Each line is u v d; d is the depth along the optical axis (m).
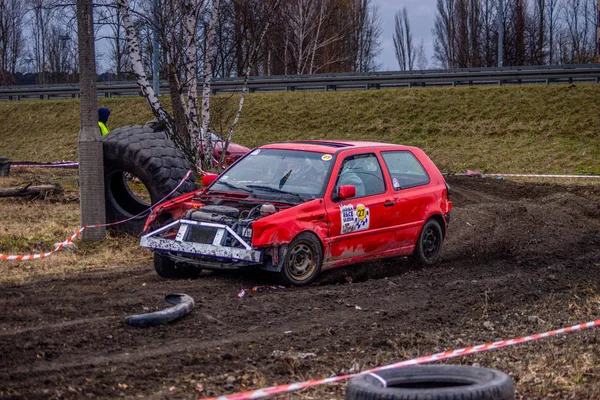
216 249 10.97
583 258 14.84
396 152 13.34
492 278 12.65
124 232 15.73
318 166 12.14
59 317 9.13
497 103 42.00
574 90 41.66
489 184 27.52
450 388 5.96
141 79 22.20
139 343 8.34
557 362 8.30
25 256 12.97
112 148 15.73
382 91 45.69
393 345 8.75
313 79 48.34
